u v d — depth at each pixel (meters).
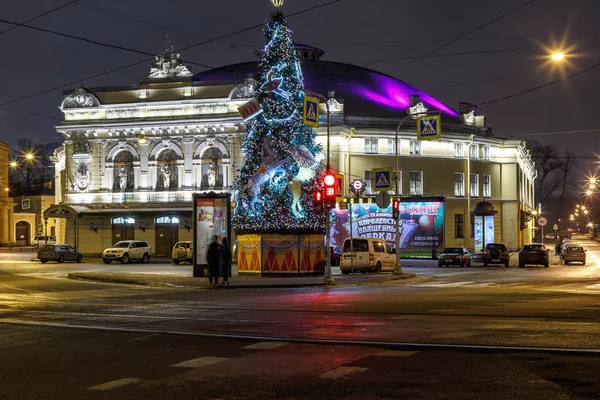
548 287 29.48
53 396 9.52
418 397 9.04
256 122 39.62
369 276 38.97
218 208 37.88
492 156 78.12
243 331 15.44
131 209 63.19
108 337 14.71
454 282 34.19
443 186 72.06
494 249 54.56
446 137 71.88
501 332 14.46
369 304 21.73
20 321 17.67
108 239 66.31
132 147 65.69
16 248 101.38
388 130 68.38
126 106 65.69
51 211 62.38
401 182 69.69
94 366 11.62
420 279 37.56
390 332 14.79
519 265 53.81
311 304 22.09
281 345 13.35
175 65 65.25
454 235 72.69
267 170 38.53
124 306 21.84
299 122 39.22
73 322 17.45
